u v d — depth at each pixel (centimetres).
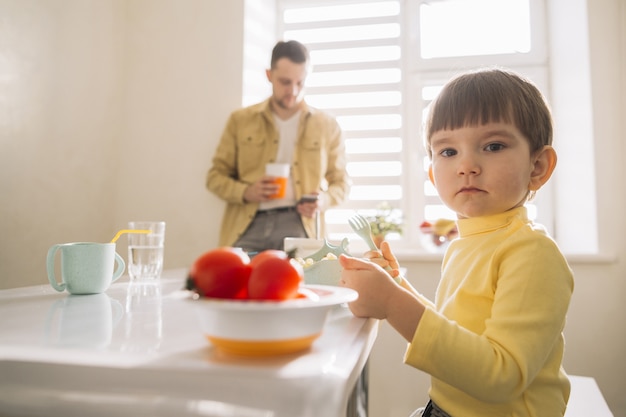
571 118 187
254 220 179
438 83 219
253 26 210
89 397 31
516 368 48
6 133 143
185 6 207
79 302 64
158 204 203
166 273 116
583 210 178
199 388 30
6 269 143
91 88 186
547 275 55
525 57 211
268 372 30
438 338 49
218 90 202
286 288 33
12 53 145
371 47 224
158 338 40
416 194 217
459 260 70
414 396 170
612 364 164
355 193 222
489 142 65
